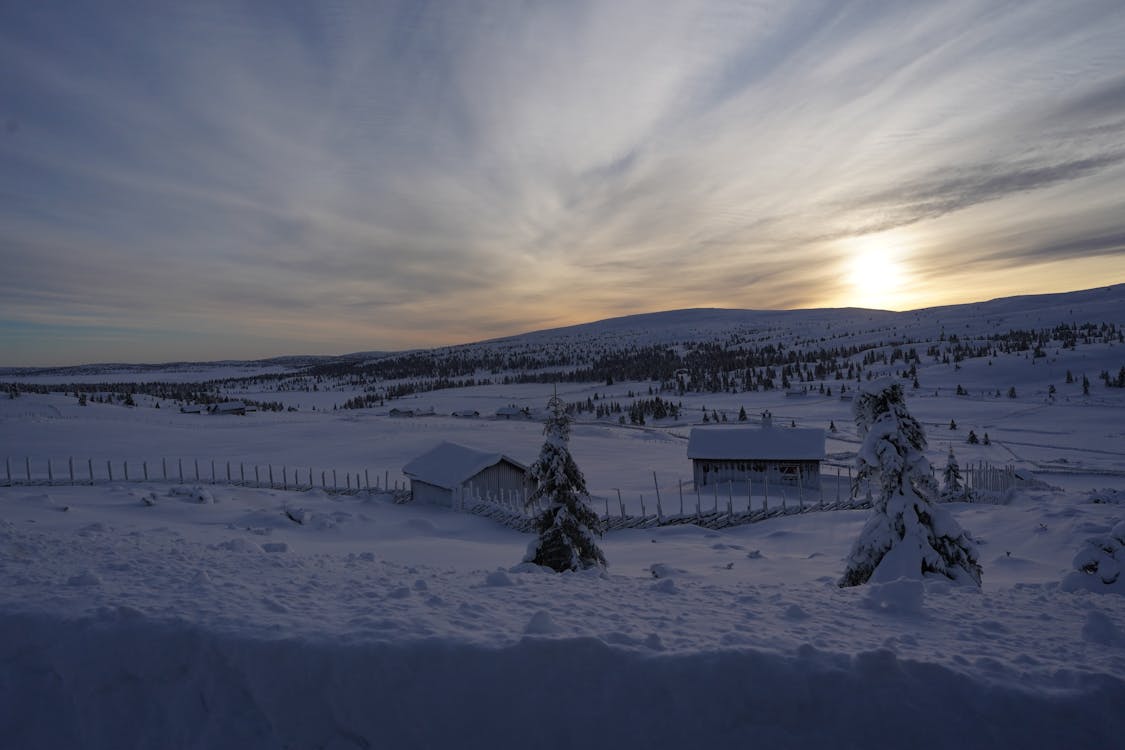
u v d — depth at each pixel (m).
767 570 18.94
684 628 7.44
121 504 29.73
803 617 8.01
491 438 86.69
